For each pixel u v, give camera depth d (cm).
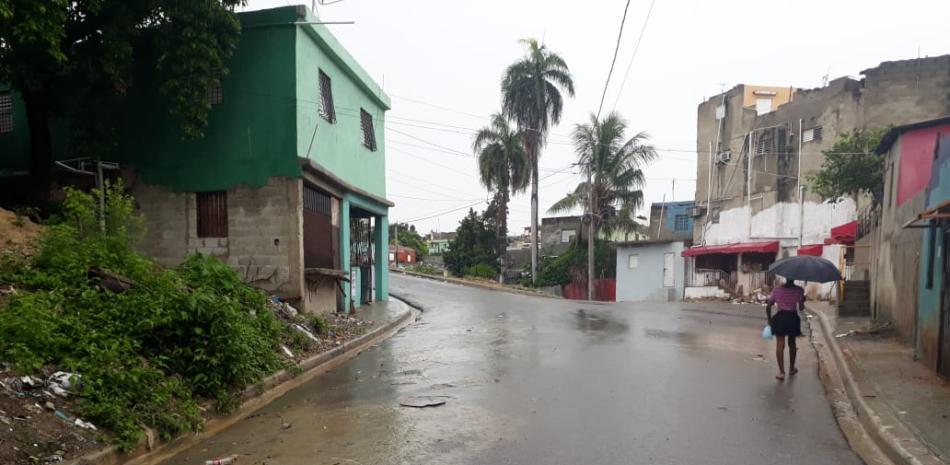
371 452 529
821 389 775
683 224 4194
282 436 586
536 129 3594
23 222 948
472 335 1280
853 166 1884
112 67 1090
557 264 3831
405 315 1655
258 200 1292
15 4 810
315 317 1170
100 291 763
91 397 548
